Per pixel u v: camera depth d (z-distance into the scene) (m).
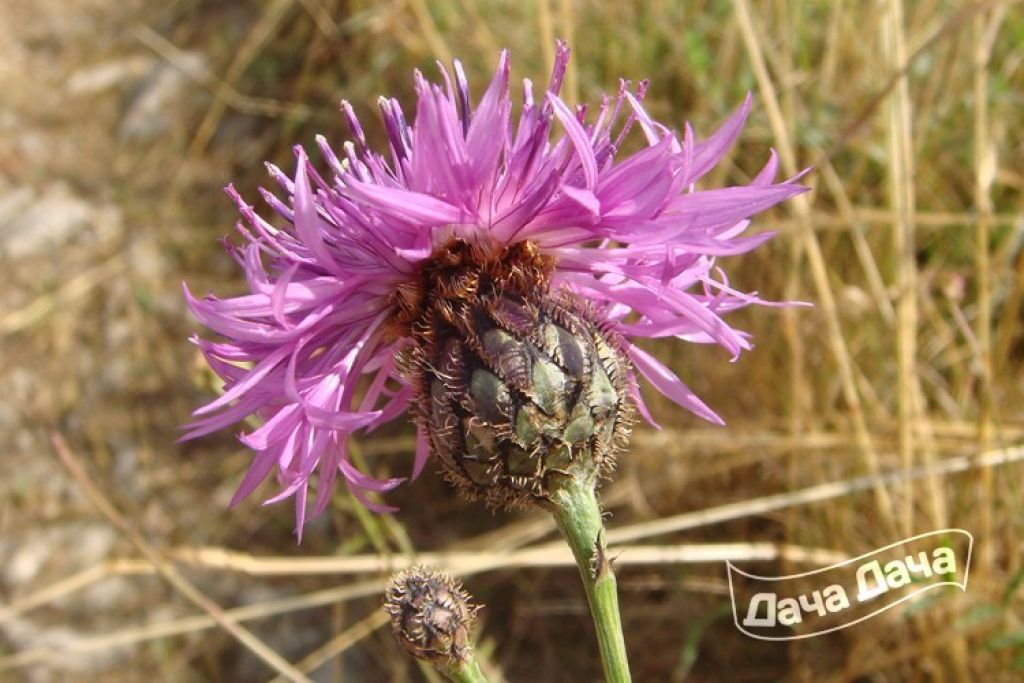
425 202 0.08
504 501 0.09
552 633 0.19
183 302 0.26
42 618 0.21
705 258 0.10
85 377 0.25
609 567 0.09
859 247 0.16
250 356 0.09
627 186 0.09
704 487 0.18
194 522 0.22
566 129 0.08
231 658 0.20
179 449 0.24
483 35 0.20
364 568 0.15
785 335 0.17
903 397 0.15
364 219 0.09
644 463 0.18
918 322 0.17
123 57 0.32
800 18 0.19
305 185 0.08
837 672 0.16
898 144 0.15
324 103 0.26
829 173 0.16
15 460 0.24
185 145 0.28
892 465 0.16
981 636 0.15
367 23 0.24
